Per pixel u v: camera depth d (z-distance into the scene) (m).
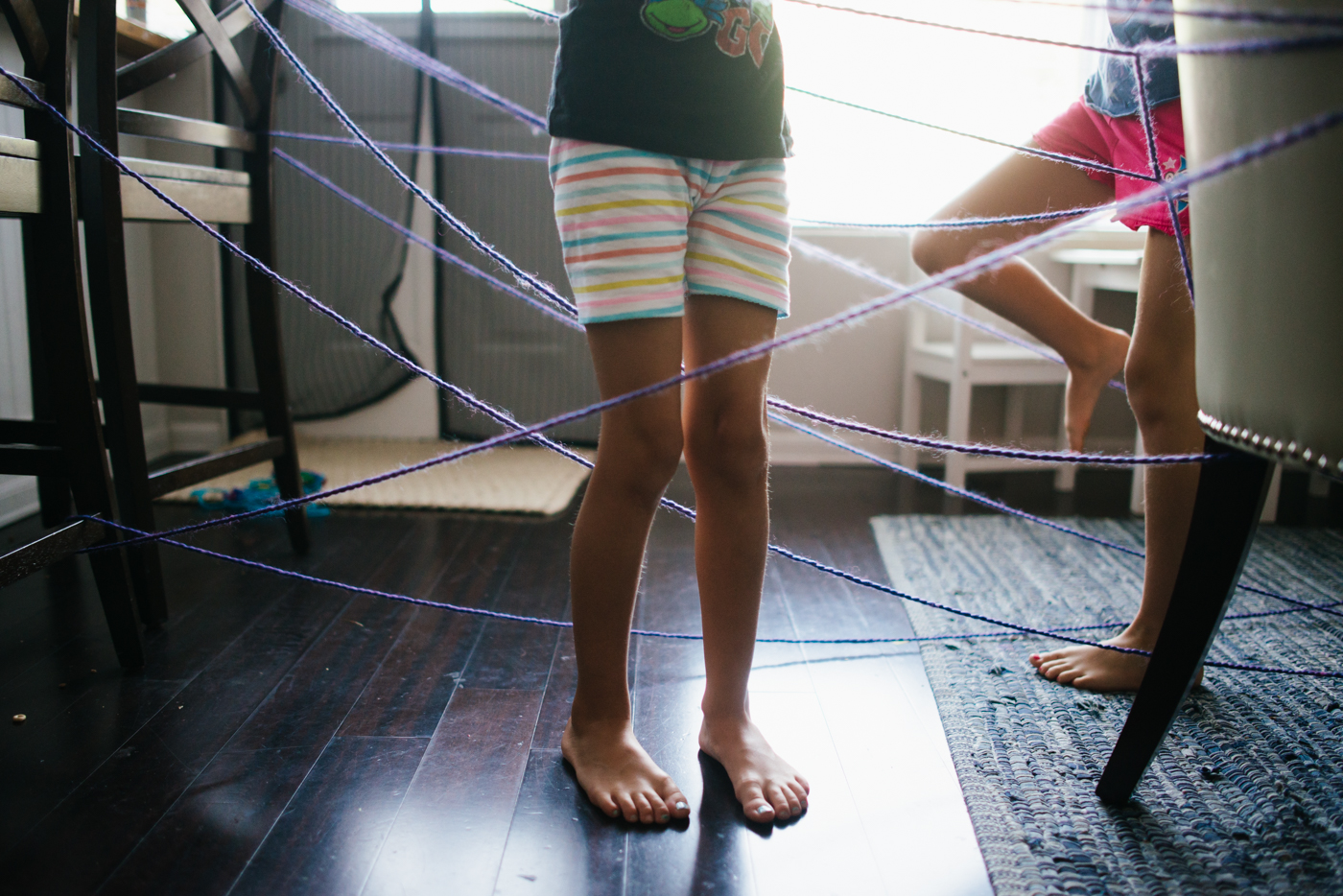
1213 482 0.86
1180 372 1.17
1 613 1.44
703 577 1.03
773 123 0.95
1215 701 1.20
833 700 1.21
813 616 1.50
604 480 0.96
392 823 0.94
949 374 2.32
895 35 2.41
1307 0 0.65
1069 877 0.85
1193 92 0.82
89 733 1.10
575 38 0.91
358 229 2.63
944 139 2.45
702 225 0.96
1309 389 0.74
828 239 2.56
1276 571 1.72
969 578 1.69
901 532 1.96
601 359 0.94
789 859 0.89
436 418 2.74
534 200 2.62
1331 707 1.19
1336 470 0.72
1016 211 1.32
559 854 0.89
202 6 1.41
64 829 0.92
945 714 1.16
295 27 2.54
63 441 1.20
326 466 2.42
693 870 0.87
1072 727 1.13
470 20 2.54
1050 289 1.39
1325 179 0.68
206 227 1.04
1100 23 2.34
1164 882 0.85
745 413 0.96
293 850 0.90
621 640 1.02
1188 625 0.90
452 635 1.40
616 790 0.97
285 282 1.02
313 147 2.60
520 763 1.05
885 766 1.05
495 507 2.08
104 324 1.32
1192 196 0.85
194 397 1.72
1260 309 0.77
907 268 2.55
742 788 0.97
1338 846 0.90
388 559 1.75
